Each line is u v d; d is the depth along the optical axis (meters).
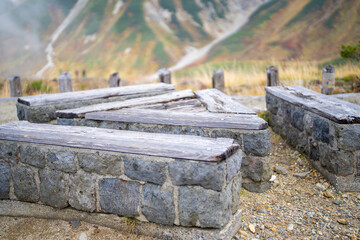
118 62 67.62
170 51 69.62
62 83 7.41
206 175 2.14
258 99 6.90
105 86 12.04
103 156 2.44
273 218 2.76
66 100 4.39
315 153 3.60
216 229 2.23
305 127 3.83
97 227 2.56
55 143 2.58
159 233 2.38
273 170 3.77
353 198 3.00
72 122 3.73
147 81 12.80
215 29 81.62
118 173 2.42
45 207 2.76
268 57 51.72
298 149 4.10
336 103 3.67
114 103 4.07
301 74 9.07
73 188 2.59
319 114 3.40
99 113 3.60
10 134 2.75
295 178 3.54
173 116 3.36
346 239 2.42
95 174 2.49
